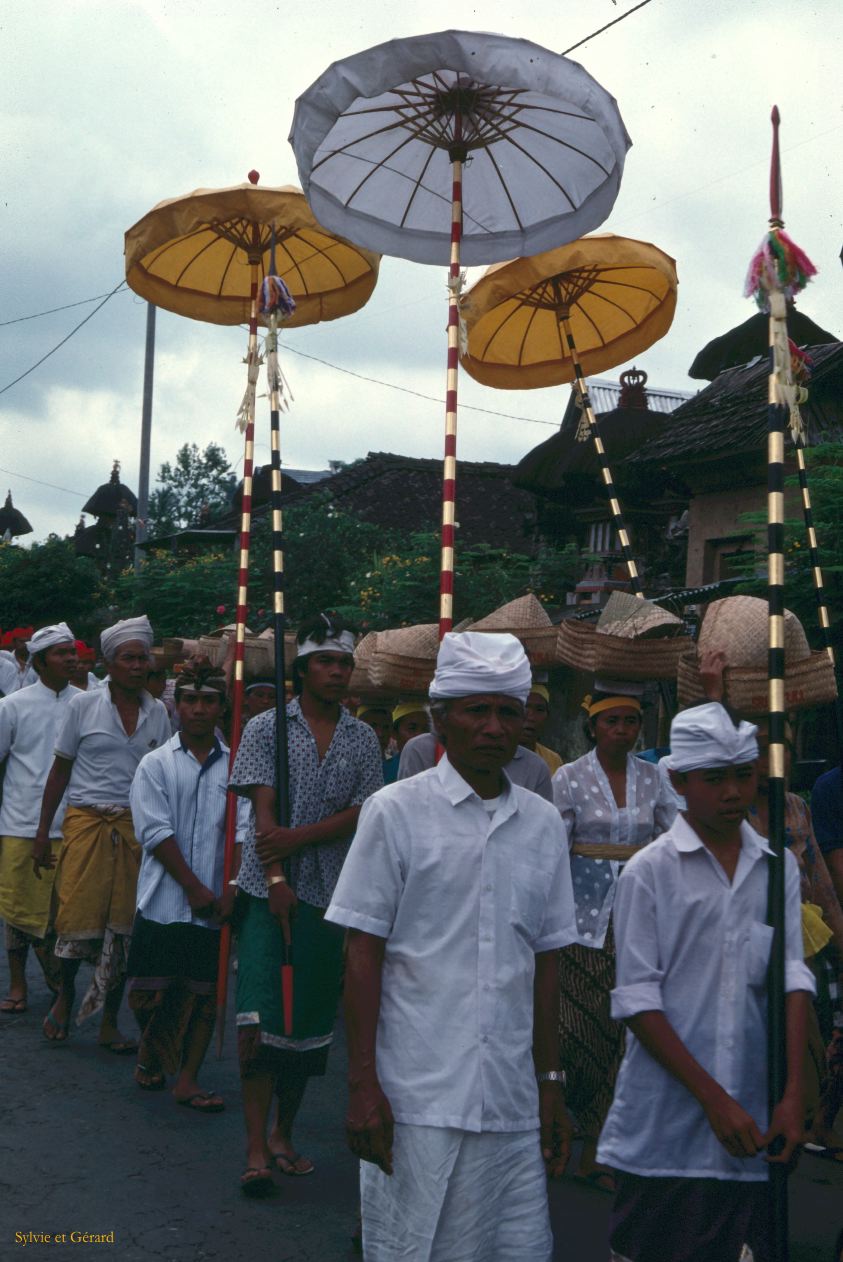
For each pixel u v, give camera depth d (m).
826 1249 4.18
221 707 5.85
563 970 4.78
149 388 28.70
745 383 15.18
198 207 6.42
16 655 11.70
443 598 4.58
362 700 6.80
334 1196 4.59
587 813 4.80
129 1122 5.28
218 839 5.74
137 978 5.59
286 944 4.64
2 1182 4.59
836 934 4.44
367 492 28.36
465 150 5.13
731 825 3.12
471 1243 2.80
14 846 7.09
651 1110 3.10
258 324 6.58
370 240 5.71
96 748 6.42
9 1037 6.54
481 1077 2.80
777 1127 2.93
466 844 2.88
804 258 3.38
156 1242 4.15
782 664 3.23
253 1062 4.63
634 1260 3.13
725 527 13.87
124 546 37.22
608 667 4.73
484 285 6.24
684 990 3.10
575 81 4.64
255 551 20.58
